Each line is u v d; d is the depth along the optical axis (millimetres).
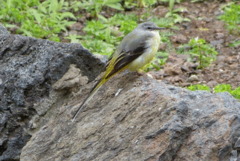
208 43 20328
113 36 20328
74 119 11859
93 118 11602
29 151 11898
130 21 21031
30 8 21562
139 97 11195
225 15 21406
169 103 10672
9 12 20719
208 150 9953
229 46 20062
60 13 21953
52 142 11828
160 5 23969
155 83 11742
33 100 12516
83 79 12688
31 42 13000
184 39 20531
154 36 12344
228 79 17312
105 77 11750
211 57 18953
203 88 15430
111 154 10633
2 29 13805
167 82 17359
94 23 20750
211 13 22984
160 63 18609
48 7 22141
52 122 12234
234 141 10008
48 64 12555
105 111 11531
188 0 24500
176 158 10156
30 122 12469
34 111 12500
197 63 18656
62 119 12109
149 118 10688
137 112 10945
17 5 21531
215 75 17719
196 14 22953
